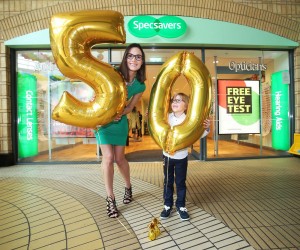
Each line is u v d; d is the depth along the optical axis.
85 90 5.60
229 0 5.25
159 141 2.13
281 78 5.79
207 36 5.20
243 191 3.09
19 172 4.50
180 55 2.17
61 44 1.87
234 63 5.64
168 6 5.11
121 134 2.47
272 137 5.82
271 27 5.40
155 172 4.32
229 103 5.64
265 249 1.73
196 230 2.03
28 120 5.55
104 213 2.45
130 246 1.81
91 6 5.14
